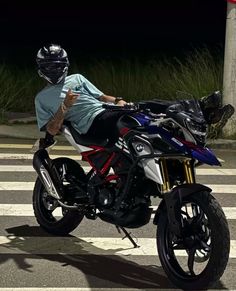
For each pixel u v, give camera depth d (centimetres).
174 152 482
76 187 574
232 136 1127
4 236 625
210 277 481
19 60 1961
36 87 1427
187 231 493
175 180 507
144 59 1709
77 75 576
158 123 491
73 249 591
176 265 514
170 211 488
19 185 817
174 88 1282
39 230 645
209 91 1221
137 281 520
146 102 513
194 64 1311
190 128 474
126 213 519
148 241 616
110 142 529
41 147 598
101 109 552
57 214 683
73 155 992
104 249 593
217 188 824
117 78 1414
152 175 493
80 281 518
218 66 1285
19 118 1286
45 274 531
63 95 563
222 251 473
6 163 940
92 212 561
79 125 558
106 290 502
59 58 555
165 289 505
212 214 475
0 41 2711
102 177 543
